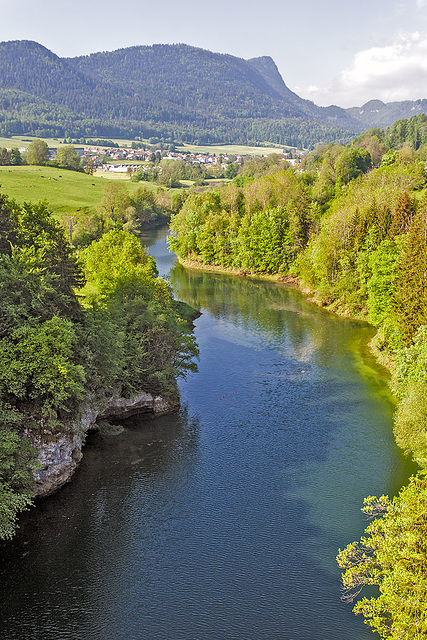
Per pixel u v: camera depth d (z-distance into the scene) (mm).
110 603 34094
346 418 59094
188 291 128125
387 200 110562
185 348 66250
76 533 40750
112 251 104125
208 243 159750
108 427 57125
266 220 149125
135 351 60812
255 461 50438
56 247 68375
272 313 106312
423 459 31781
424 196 96125
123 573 36625
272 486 46281
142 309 66375
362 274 100188
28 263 54406
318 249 118125
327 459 50469
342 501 43875
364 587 35156
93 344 54688
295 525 41125
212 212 167750
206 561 37656
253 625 32344
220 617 32938
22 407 44688
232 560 37688
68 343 46750
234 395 65875
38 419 45031
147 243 194750
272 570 36719
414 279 68062
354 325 97062
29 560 38000
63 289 61531
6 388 42938
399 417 46094
